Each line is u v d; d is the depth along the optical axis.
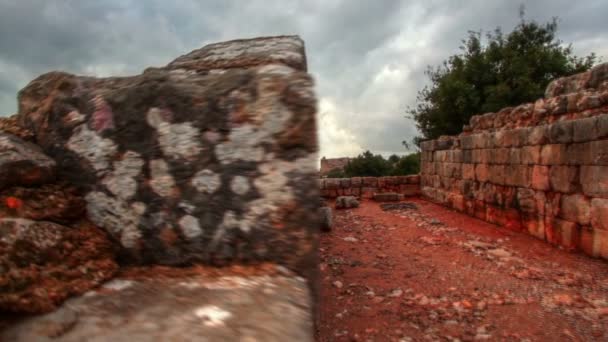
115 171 1.78
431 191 13.98
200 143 1.72
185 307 1.42
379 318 4.21
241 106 1.71
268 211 1.64
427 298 4.75
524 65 18.39
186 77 1.86
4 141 1.72
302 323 1.36
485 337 3.80
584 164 6.62
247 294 1.48
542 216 7.77
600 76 7.53
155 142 1.75
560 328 3.99
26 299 1.40
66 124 1.86
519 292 4.95
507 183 9.00
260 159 1.67
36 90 2.00
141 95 1.79
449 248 7.23
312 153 1.67
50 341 1.29
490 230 8.86
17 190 1.65
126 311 1.41
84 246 1.66
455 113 19.72
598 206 6.34
